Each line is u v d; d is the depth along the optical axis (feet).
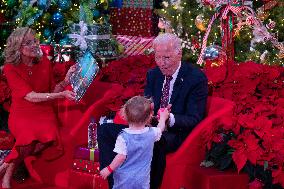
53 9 37.78
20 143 18.62
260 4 34.27
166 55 17.11
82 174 18.54
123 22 44.62
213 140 16.28
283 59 31.32
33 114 18.97
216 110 17.12
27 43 18.83
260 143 16.69
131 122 15.42
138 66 22.89
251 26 31.07
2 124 24.31
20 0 36.42
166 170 16.47
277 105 17.40
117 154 15.51
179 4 35.81
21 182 20.12
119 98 19.24
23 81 18.86
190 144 16.49
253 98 17.76
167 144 17.03
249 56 31.91
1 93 22.44
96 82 20.39
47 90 19.56
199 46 33.40
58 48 30.78
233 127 16.28
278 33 33.17
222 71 19.15
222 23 28.27
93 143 18.66
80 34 34.09
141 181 15.38
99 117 19.30
